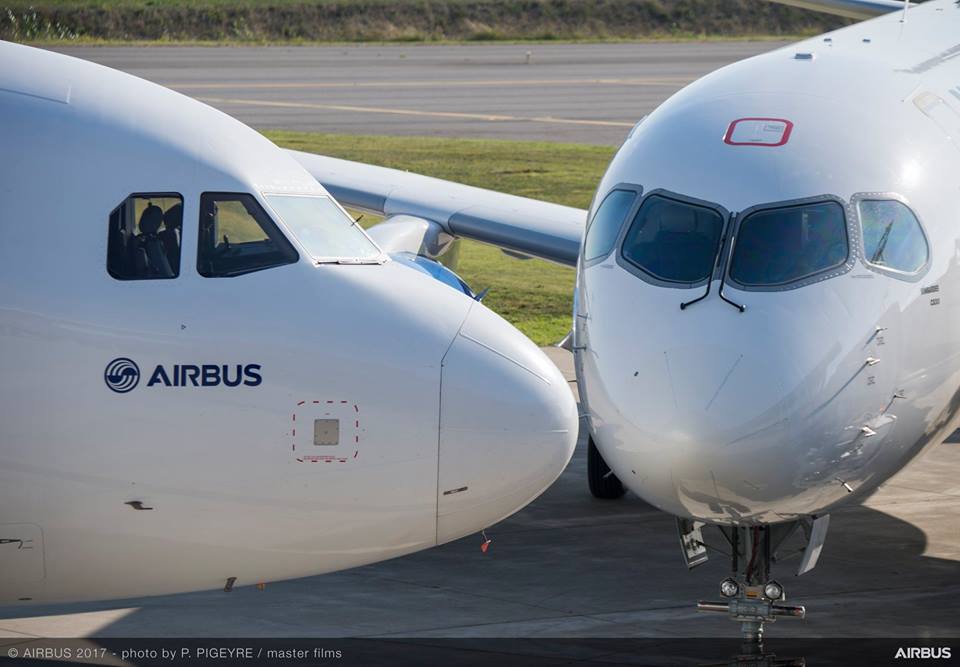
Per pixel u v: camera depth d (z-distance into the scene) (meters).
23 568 29.28
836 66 39.00
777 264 32.56
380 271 30.73
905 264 33.44
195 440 28.84
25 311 28.59
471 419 29.50
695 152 35.25
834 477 31.83
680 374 31.20
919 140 35.97
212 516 29.28
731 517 31.89
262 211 30.02
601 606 39.72
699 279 32.75
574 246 56.88
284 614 38.62
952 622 38.16
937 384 34.66
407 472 29.42
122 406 28.66
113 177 29.55
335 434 29.12
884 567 43.75
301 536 29.77
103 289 28.89
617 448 32.47
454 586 41.78
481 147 156.88
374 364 29.34
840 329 31.69
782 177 33.88
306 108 192.25
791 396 30.62
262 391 28.97
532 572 43.34
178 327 28.91
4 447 28.50
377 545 30.28
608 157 150.75
